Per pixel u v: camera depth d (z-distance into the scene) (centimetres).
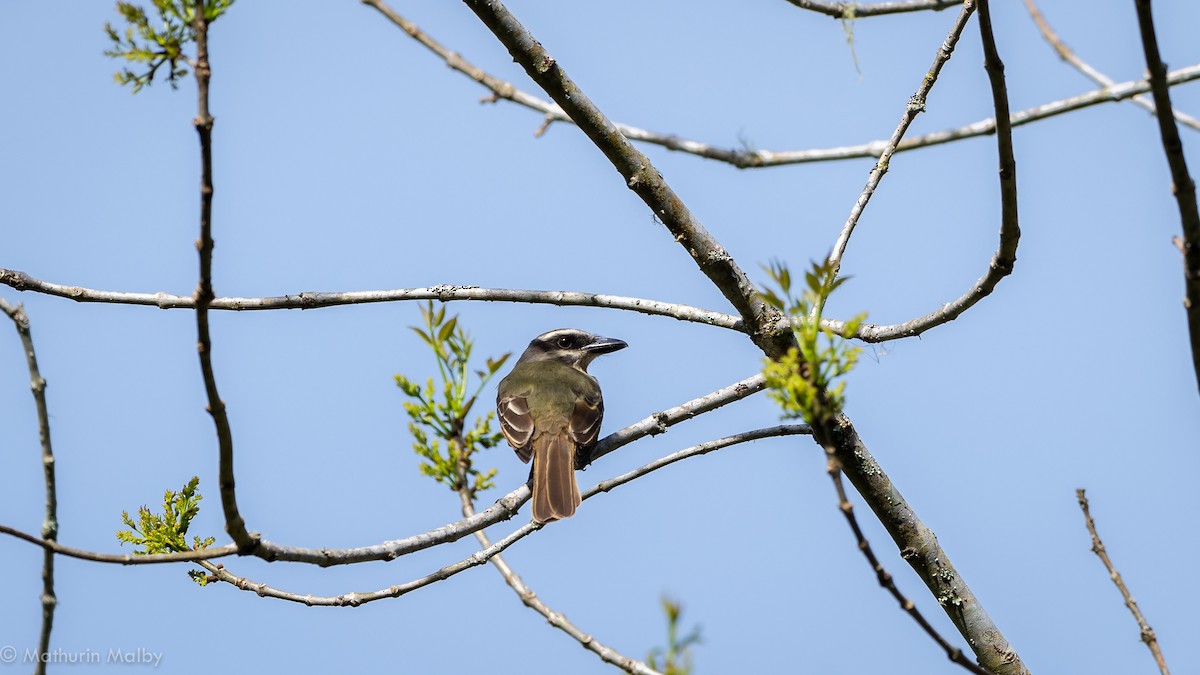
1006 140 945
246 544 857
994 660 1054
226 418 805
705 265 1049
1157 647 912
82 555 815
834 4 1354
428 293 1204
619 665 1055
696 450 1125
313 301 1177
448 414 1234
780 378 745
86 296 1135
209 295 768
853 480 1059
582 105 1010
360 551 966
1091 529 968
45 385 898
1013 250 989
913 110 1064
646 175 1030
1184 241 729
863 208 1066
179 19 755
